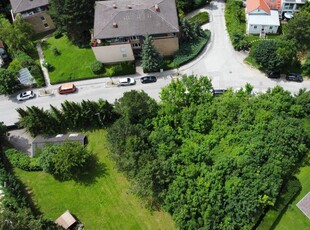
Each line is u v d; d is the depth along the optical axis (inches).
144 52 3191.4
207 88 2849.4
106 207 2544.3
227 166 2326.5
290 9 3511.3
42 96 3378.4
